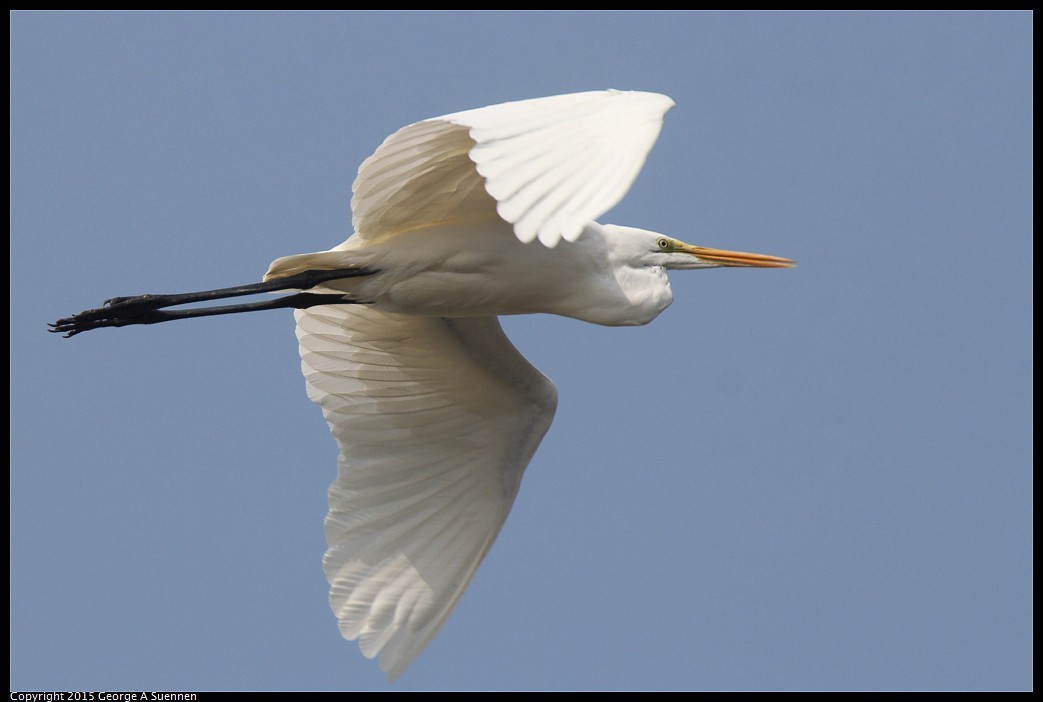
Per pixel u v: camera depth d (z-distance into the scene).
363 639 12.60
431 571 12.76
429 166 9.68
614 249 11.45
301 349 12.56
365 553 12.73
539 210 7.02
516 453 12.84
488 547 12.81
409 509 12.82
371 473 12.78
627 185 7.04
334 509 12.72
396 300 11.14
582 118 7.63
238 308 11.25
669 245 11.73
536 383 12.54
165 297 11.25
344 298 11.19
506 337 12.27
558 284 11.09
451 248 10.77
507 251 10.82
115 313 11.30
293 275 11.02
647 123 7.47
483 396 12.66
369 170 9.55
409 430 12.80
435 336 12.29
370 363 12.57
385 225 10.67
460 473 12.88
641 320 11.54
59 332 11.38
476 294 11.06
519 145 7.40
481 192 10.29
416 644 12.62
